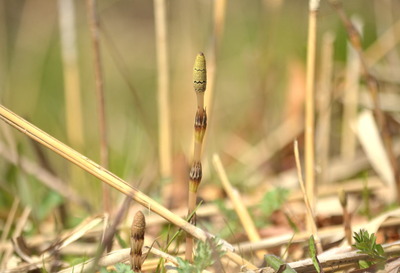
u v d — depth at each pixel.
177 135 1.57
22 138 1.45
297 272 0.92
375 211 1.18
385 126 1.13
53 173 1.23
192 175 0.90
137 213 0.88
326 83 1.34
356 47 1.12
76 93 1.44
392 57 1.57
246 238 1.11
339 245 1.02
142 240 0.88
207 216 1.18
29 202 1.21
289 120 1.57
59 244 1.00
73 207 1.29
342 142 1.47
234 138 1.72
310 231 1.04
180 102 1.91
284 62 1.82
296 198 1.23
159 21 1.29
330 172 1.37
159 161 1.30
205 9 1.79
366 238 0.91
